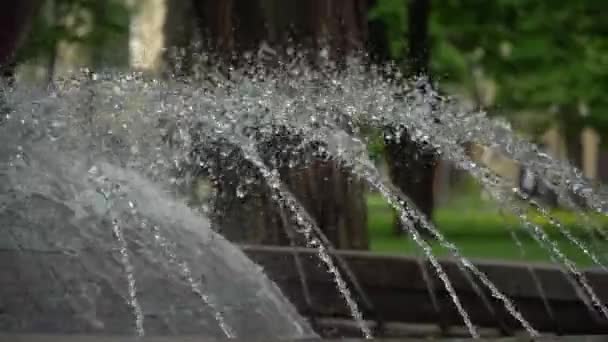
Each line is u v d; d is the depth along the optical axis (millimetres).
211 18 20375
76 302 8328
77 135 10281
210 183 12953
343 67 15828
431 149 14641
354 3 20469
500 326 12734
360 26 20562
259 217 14781
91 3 31828
